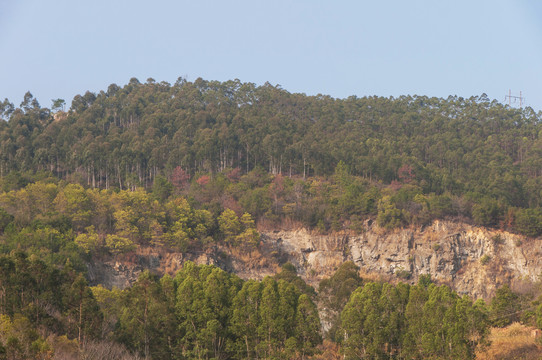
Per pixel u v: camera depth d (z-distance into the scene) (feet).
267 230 484.74
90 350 202.49
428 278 423.64
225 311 247.70
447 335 223.92
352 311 240.73
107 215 439.63
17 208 417.90
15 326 186.39
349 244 478.18
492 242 470.39
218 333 241.35
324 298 289.94
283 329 241.55
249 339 242.99
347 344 236.84
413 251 468.75
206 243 444.96
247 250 460.14
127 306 240.94
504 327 262.67
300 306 246.06
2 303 216.95
